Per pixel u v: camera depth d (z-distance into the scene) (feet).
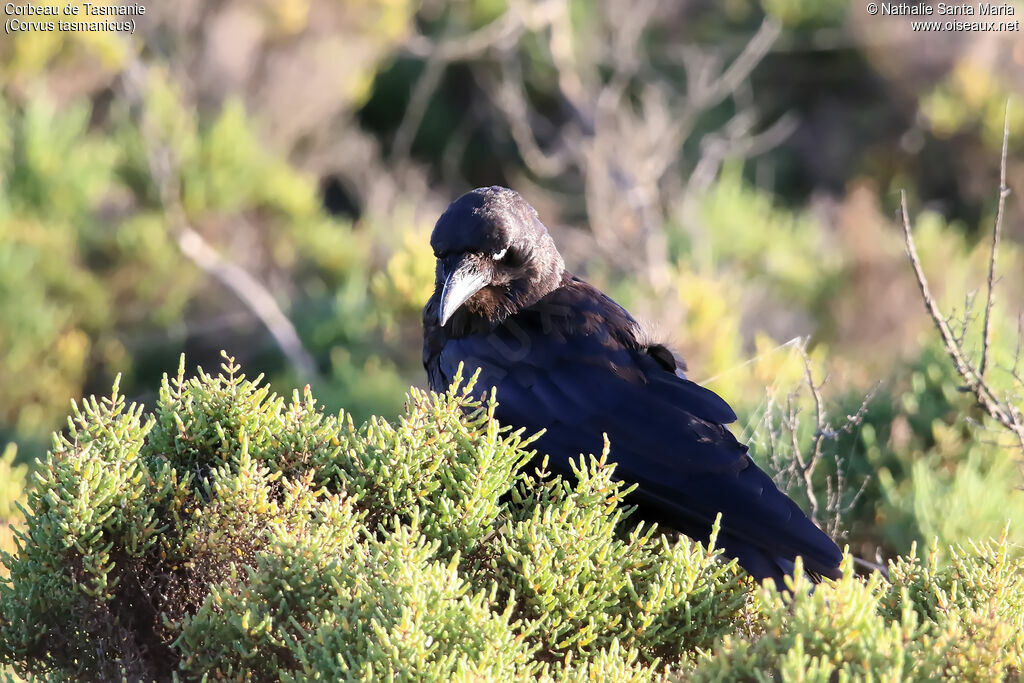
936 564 18.86
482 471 18.45
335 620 15.97
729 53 75.92
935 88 71.77
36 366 45.34
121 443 18.08
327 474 18.67
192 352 51.96
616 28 74.13
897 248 56.95
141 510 17.56
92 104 58.90
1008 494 26.58
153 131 54.08
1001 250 59.11
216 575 17.31
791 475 25.79
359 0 66.64
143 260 51.08
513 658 16.28
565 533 17.98
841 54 74.49
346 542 17.30
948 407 29.22
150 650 17.66
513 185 72.74
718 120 73.61
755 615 18.34
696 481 20.16
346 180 70.03
